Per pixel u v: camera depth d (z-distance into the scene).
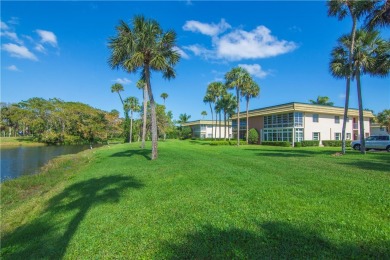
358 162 12.02
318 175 8.29
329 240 3.54
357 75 17.42
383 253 3.17
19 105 57.47
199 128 67.50
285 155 16.59
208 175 8.71
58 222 5.38
